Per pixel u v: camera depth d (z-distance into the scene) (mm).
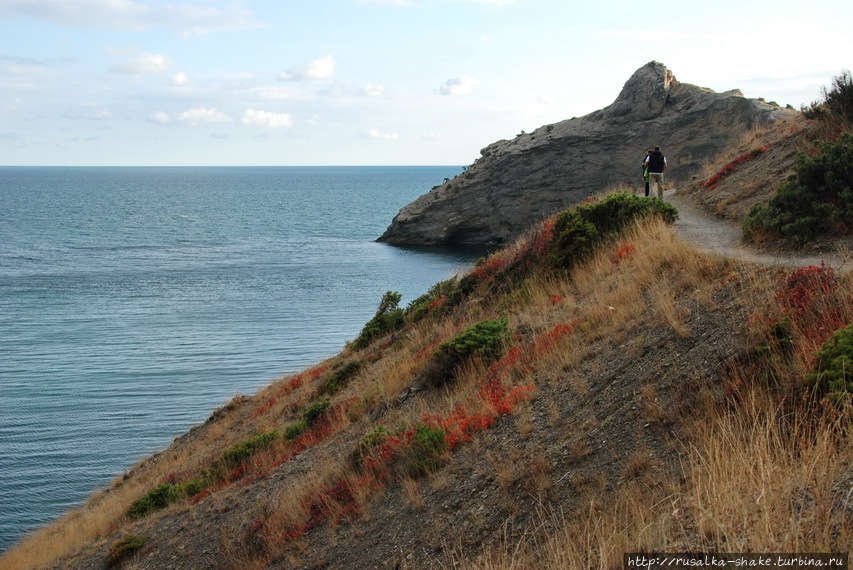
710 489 5219
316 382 20594
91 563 12594
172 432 25938
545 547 6289
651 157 20516
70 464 23359
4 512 20219
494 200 73250
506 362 11875
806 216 11734
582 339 10734
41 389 30609
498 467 8117
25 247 83000
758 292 8438
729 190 17781
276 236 94562
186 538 11703
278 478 12719
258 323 42500
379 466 10188
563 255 16219
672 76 65688
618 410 7863
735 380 6859
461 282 20422
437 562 7191
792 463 5125
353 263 67375
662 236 12977
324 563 8594
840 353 5922
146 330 40969
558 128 70438
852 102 16719
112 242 88312
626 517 5879
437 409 11945
